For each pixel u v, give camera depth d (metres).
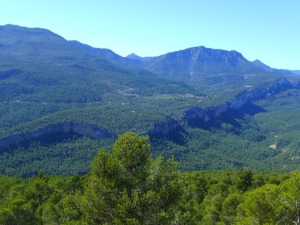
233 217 61.12
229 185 90.25
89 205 27.94
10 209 57.50
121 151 29.47
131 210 26.98
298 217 35.28
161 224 27.83
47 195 84.69
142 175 28.48
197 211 68.62
